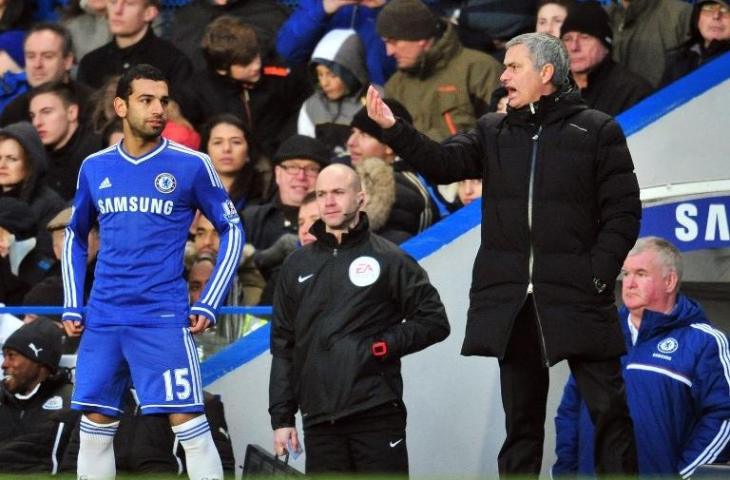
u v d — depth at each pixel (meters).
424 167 22.91
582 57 32.62
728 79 30.78
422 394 29.52
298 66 37.28
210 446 23.78
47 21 42.59
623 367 26.33
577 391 26.66
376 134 32.41
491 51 36.97
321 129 35.53
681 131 30.80
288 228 32.88
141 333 23.42
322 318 25.45
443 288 29.56
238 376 29.28
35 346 27.36
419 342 25.39
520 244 22.80
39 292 30.23
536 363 23.19
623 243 22.52
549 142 22.80
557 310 22.53
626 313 26.86
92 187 23.81
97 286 23.73
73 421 27.47
